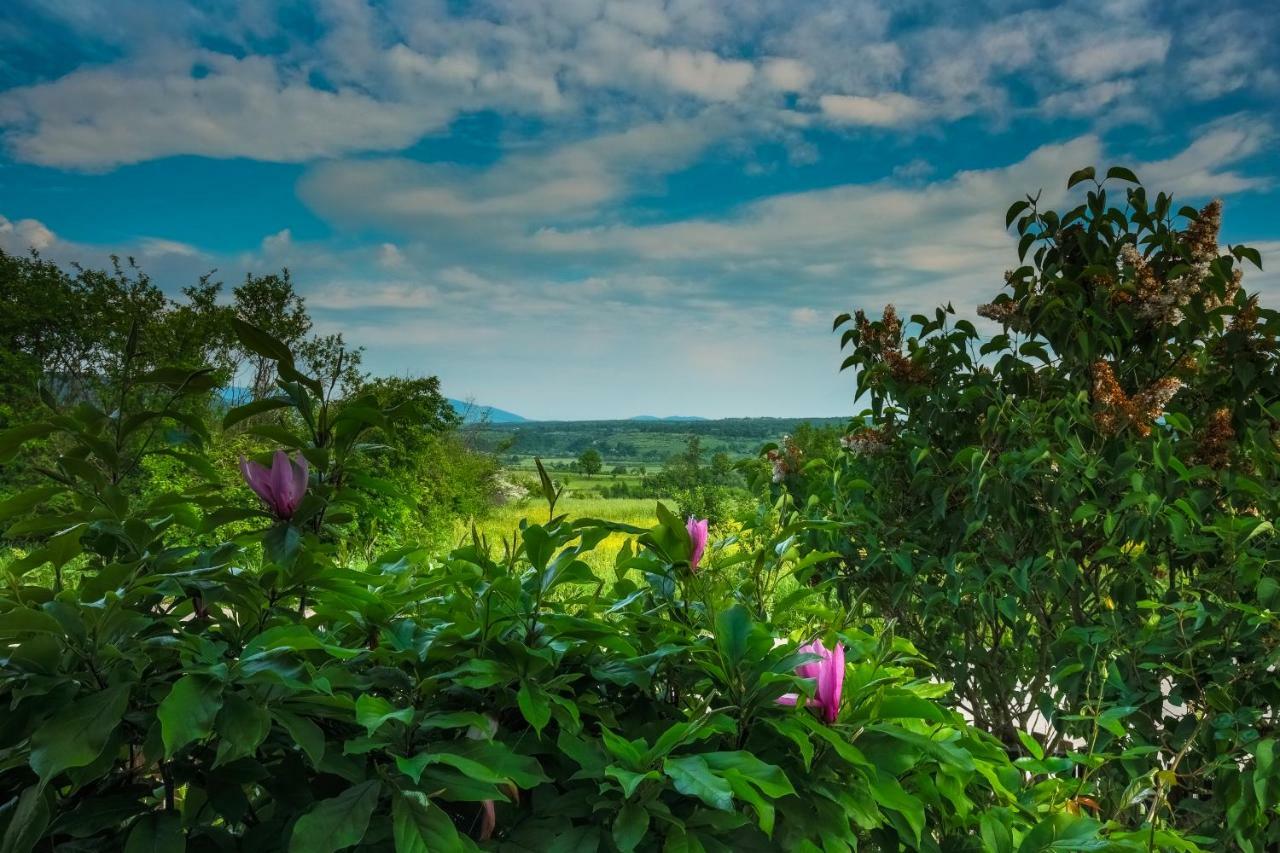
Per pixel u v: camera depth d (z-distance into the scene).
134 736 1.27
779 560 1.97
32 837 1.06
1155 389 2.82
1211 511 2.82
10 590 1.40
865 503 3.41
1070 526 3.02
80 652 1.23
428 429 15.54
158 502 1.51
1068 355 3.18
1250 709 2.33
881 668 1.74
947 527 3.24
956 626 3.26
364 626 1.62
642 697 1.67
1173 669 2.48
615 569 1.92
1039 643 3.15
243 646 1.51
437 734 1.44
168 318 20.80
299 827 1.11
